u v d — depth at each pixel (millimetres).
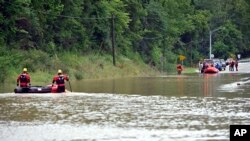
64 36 138250
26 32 115812
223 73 153375
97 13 155750
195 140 35594
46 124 43250
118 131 39562
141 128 40781
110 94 72562
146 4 197000
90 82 107625
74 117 47281
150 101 61406
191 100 62250
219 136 36844
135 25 181875
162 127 41125
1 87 87688
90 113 50031
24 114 49594
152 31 192750
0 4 114375
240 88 82312
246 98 64188
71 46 141625
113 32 151375
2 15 115062
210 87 85375
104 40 157375
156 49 192125
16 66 105938
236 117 45875
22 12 117500
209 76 132000
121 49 167750
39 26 125812
